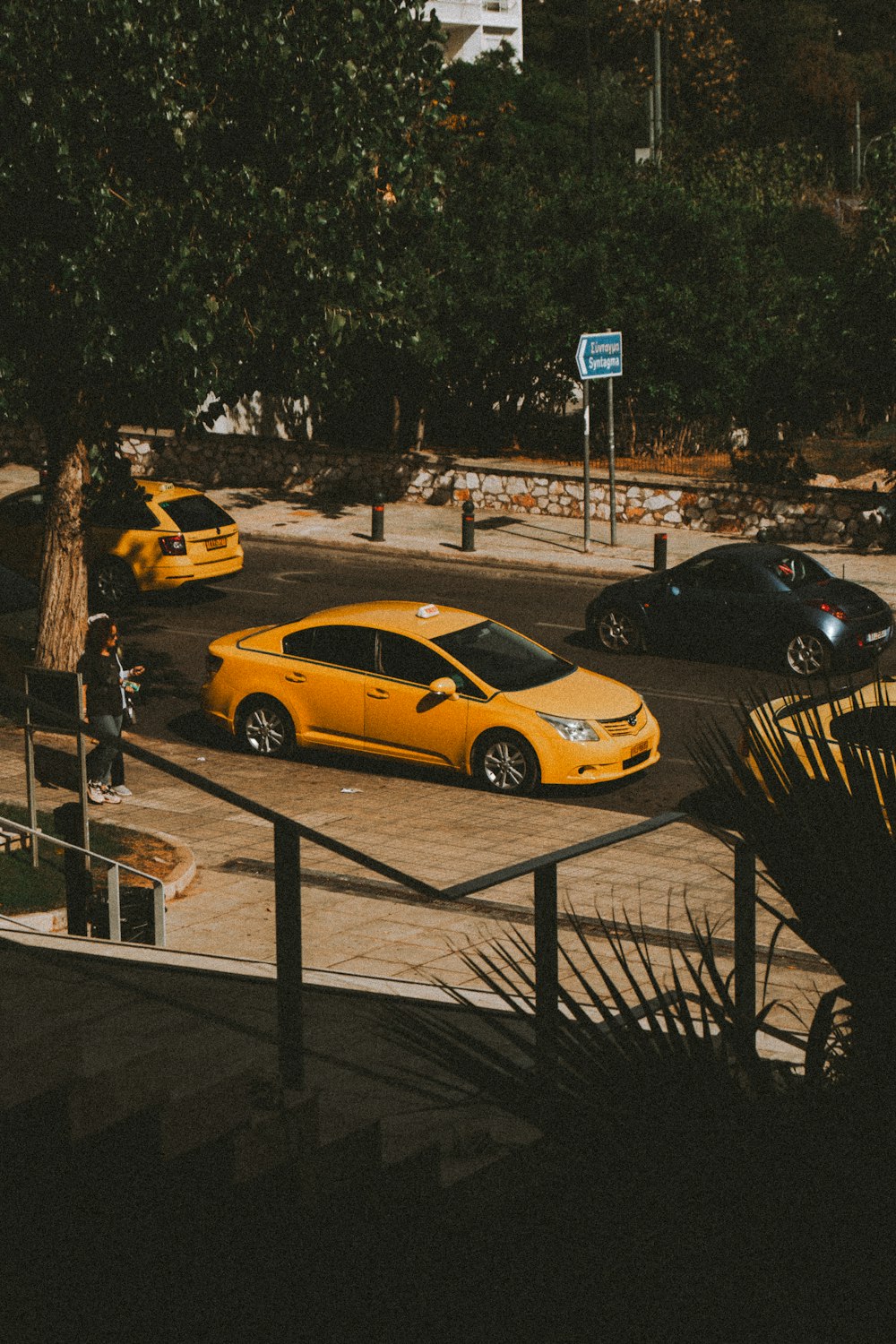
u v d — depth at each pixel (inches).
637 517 1128.8
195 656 767.1
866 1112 120.6
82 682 426.3
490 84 1829.5
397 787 561.6
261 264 601.9
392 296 638.5
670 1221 115.6
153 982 218.4
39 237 559.8
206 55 562.6
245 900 412.8
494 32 2551.7
